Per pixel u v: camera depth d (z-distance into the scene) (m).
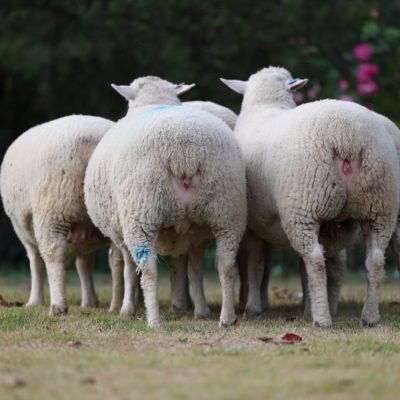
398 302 15.41
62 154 13.03
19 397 7.75
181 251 12.53
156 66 25.67
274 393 7.72
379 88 24.56
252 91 14.41
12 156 14.19
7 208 14.66
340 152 11.28
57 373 8.60
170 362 9.04
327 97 24.48
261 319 13.17
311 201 11.46
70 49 25.03
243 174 11.76
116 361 9.12
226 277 11.80
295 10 24.94
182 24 25.30
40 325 11.78
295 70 24.98
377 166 11.34
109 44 25.16
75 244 13.85
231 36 25.38
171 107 12.05
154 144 11.12
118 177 11.39
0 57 24.94
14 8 25.30
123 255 13.33
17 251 27.02
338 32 25.61
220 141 11.36
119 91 14.16
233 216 11.59
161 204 11.16
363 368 8.78
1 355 9.52
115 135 12.06
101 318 12.70
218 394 7.69
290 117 12.09
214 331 11.37
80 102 27.88
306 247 11.67
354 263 25.16
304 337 10.81
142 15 24.89
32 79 26.59
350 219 12.38
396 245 13.32
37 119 29.05
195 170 11.14
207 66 26.02
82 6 25.20
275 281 22.59
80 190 13.09
